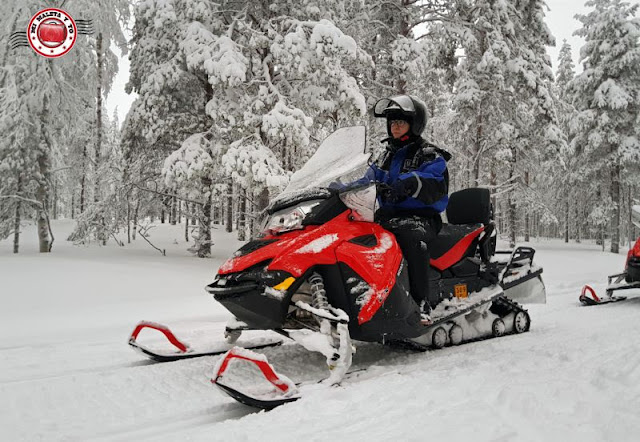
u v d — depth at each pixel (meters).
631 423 2.08
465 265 4.36
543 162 24.61
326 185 3.52
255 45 11.71
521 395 2.45
